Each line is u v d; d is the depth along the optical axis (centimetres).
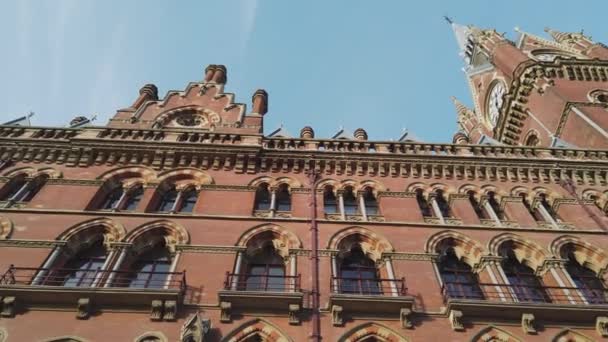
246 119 2809
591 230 2058
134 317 1473
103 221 1892
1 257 1669
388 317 1537
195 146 2344
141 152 2308
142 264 1781
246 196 2136
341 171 2358
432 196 2259
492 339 1495
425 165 2416
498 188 2347
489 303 1542
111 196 2141
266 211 2061
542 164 2469
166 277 1678
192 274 1659
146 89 3097
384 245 1888
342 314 1527
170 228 1891
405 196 2220
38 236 1781
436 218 2102
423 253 1850
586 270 1936
